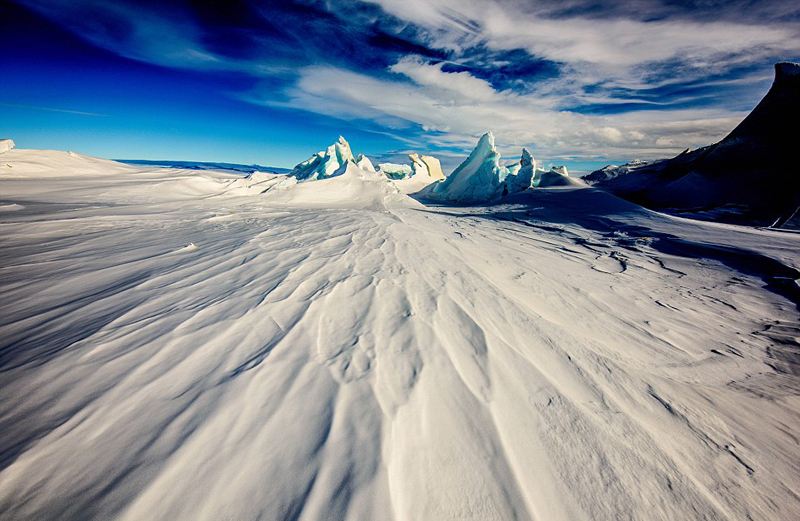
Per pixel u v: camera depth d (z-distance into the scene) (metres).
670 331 3.46
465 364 2.13
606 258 6.54
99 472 1.26
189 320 2.46
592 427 1.77
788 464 1.73
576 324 3.28
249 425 1.52
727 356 3.00
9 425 1.46
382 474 1.32
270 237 5.38
